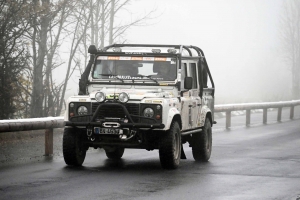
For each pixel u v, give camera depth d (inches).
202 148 798.5
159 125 669.3
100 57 758.5
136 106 679.1
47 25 1321.4
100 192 542.6
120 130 674.8
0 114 1141.7
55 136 1062.4
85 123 681.0
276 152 911.7
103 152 899.4
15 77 1181.1
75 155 706.8
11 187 563.8
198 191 558.3
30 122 808.3
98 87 747.4
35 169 689.0
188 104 753.6
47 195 524.4
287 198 531.2
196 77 808.3
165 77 737.6
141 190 557.3
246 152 911.0
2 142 944.3
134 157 836.0
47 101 1364.4
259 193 553.3
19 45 1243.8
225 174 671.1
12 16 1184.8
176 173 674.2
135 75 743.1
